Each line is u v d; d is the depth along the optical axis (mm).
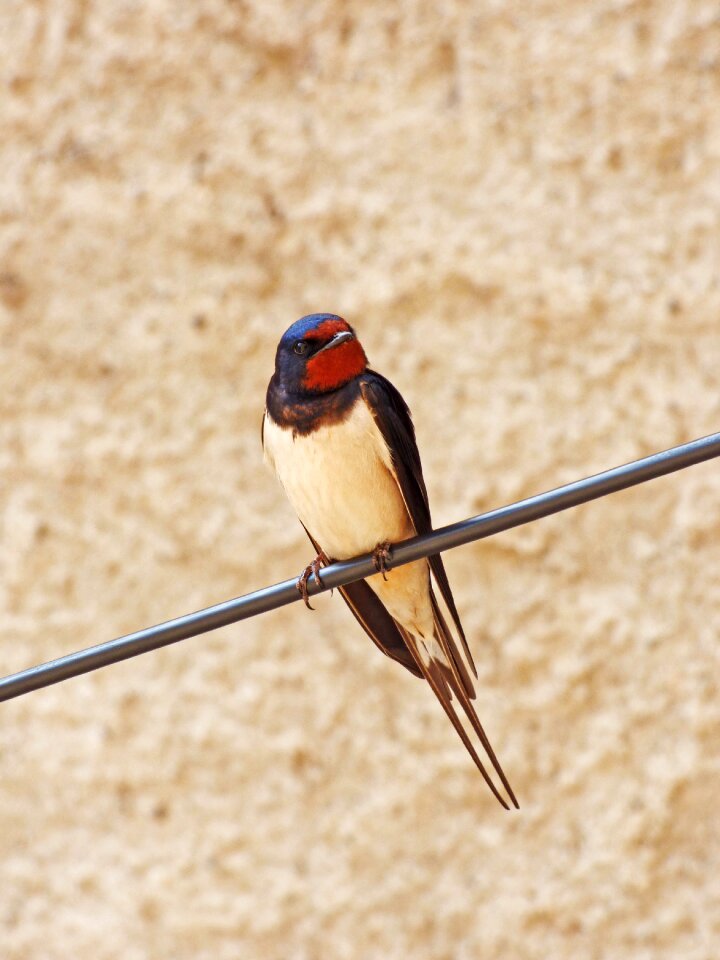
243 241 11461
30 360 11719
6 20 12102
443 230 11109
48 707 11406
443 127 11258
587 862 10391
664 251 10836
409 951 10547
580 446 10711
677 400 10656
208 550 11203
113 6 11914
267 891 10852
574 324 10852
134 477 11406
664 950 10180
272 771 10969
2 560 11516
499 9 11305
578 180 11023
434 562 6109
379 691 10852
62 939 11148
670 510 10617
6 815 11367
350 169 11344
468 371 10930
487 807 10609
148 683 11258
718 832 10250
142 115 11805
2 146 12031
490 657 10695
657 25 11109
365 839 10750
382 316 11102
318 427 6016
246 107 11609
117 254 11703
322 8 11547
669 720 10414
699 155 10922
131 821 11172
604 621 10586
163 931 11000
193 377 11414
